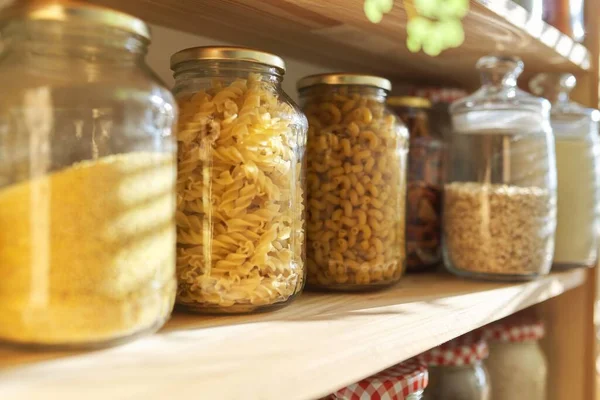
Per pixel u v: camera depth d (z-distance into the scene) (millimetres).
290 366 406
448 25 621
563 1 941
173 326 497
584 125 930
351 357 456
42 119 409
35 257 391
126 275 415
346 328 500
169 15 676
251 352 419
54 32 423
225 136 527
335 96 689
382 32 748
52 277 391
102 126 431
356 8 641
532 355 942
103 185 406
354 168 664
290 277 561
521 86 1117
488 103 820
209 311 535
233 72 559
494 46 834
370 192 668
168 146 469
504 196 775
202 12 665
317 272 672
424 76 1055
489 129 813
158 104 458
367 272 666
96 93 432
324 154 672
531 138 807
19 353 396
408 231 862
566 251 908
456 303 638
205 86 557
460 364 816
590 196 921
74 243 395
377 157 673
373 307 597
